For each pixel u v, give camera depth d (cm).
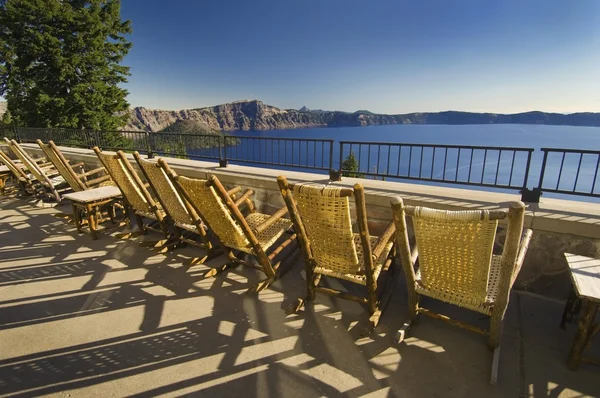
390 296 254
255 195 398
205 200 247
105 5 1877
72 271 302
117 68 1961
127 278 289
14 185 636
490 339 189
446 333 213
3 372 181
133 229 408
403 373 180
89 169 621
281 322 227
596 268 187
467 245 158
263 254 262
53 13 1639
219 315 235
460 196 298
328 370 182
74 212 390
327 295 260
